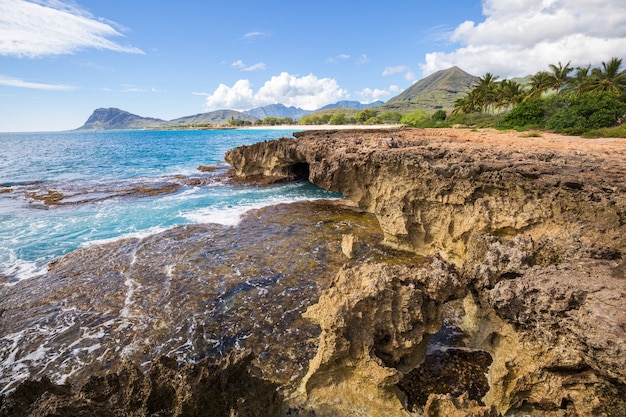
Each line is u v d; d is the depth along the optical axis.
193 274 12.82
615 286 6.21
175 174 36.16
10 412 4.62
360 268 8.05
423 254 15.13
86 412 4.80
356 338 7.05
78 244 16.06
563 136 33.78
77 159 52.28
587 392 5.81
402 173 17.25
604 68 53.91
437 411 6.36
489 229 12.77
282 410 6.91
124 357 8.72
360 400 7.00
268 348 8.91
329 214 20.72
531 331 6.58
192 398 5.23
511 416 6.84
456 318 9.85
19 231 17.73
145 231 17.69
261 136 114.88
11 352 8.91
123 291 11.67
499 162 14.59
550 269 7.16
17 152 66.38
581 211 10.51
